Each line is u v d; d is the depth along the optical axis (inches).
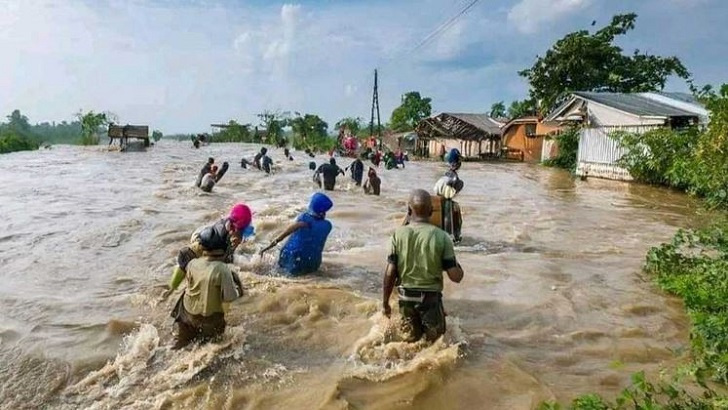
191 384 157.3
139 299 228.4
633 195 700.7
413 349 183.0
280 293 231.8
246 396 151.6
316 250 270.2
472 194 691.4
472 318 219.5
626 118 911.7
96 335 190.5
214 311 180.1
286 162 1186.0
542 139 1492.4
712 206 486.0
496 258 324.8
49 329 195.0
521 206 577.9
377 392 156.0
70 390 153.8
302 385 158.4
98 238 345.1
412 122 2578.7
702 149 488.1
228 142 2448.3
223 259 186.7
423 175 992.2
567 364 178.9
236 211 257.3
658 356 185.9
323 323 205.0
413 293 184.2
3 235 352.5
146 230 371.6
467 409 148.6
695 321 184.2
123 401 148.2
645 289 263.3
